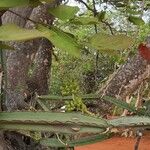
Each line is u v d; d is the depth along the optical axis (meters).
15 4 0.57
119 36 0.66
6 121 0.75
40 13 1.94
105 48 0.65
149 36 1.47
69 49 0.60
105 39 0.66
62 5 0.71
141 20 1.68
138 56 1.71
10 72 2.21
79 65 3.63
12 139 1.25
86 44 0.66
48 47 2.43
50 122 0.75
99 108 1.75
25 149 1.31
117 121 0.80
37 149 1.37
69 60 3.73
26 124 0.76
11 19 1.88
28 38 0.52
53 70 3.88
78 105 1.36
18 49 2.23
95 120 0.77
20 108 1.62
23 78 2.24
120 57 1.65
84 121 0.76
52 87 3.76
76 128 0.76
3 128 0.76
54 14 0.71
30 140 1.36
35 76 2.33
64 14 0.71
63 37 0.64
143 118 0.82
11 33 0.54
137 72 1.71
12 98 1.59
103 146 4.31
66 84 1.37
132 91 1.75
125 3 1.98
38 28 0.65
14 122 0.75
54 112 0.76
